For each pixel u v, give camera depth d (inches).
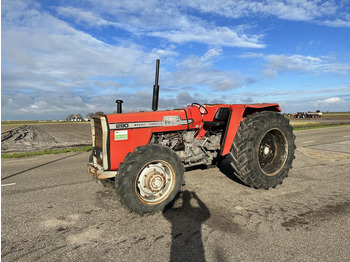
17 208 131.6
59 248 91.0
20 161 281.1
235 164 151.9
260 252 85.8
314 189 156.1
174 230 103.7
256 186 151.6
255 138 146.6
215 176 190.1
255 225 106.6
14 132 1098.7
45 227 108.8
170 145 155.3
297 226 105.3
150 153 120.2
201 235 98.7
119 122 131.4
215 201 136.6
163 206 123.8
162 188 125.0
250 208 125.9
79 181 185.0
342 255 83.9
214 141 177.8
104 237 99.0
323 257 82.8
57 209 129.7
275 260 81.2
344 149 315.0
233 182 173.6
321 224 107.1
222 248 88.7
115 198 145.9
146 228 106.3
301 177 185.0
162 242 94.0
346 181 173.5
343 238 95.2
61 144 497.7
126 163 116.3
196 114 164.1
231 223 109.0
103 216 120.1
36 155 331.0
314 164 228.4
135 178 116.6
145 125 139.9
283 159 163.2
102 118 128.3
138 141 137.9
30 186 172.7
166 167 129.2
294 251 86.4
